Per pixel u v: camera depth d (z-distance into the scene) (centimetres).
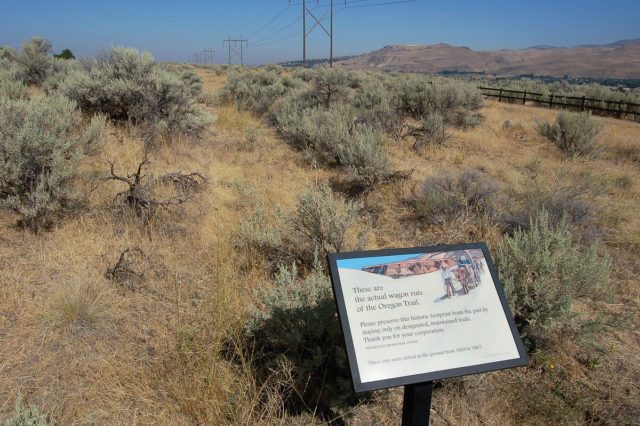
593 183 814
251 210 625
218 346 340
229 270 450
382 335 256
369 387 244
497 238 596
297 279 466
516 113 2064
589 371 379
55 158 530
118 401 311
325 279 381
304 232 513
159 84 983
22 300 398
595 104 2506
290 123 1159
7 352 343
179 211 588
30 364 335
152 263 475
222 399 308
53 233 511
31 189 516
